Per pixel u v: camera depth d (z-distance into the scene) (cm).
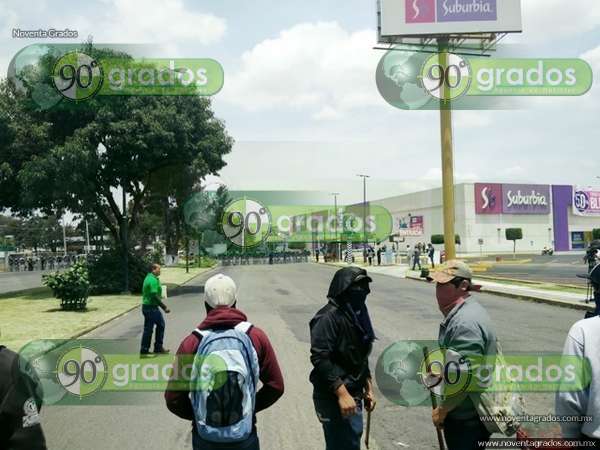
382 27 1833
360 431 331
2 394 203
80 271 1650
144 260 2364
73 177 1894
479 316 302
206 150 1983
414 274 3025
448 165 1723
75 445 484
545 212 5700
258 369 284
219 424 265
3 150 2008
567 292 1777
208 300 298
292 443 480
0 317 1442
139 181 2045
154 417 569
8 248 8588
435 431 497
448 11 1817
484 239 5306
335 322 329
